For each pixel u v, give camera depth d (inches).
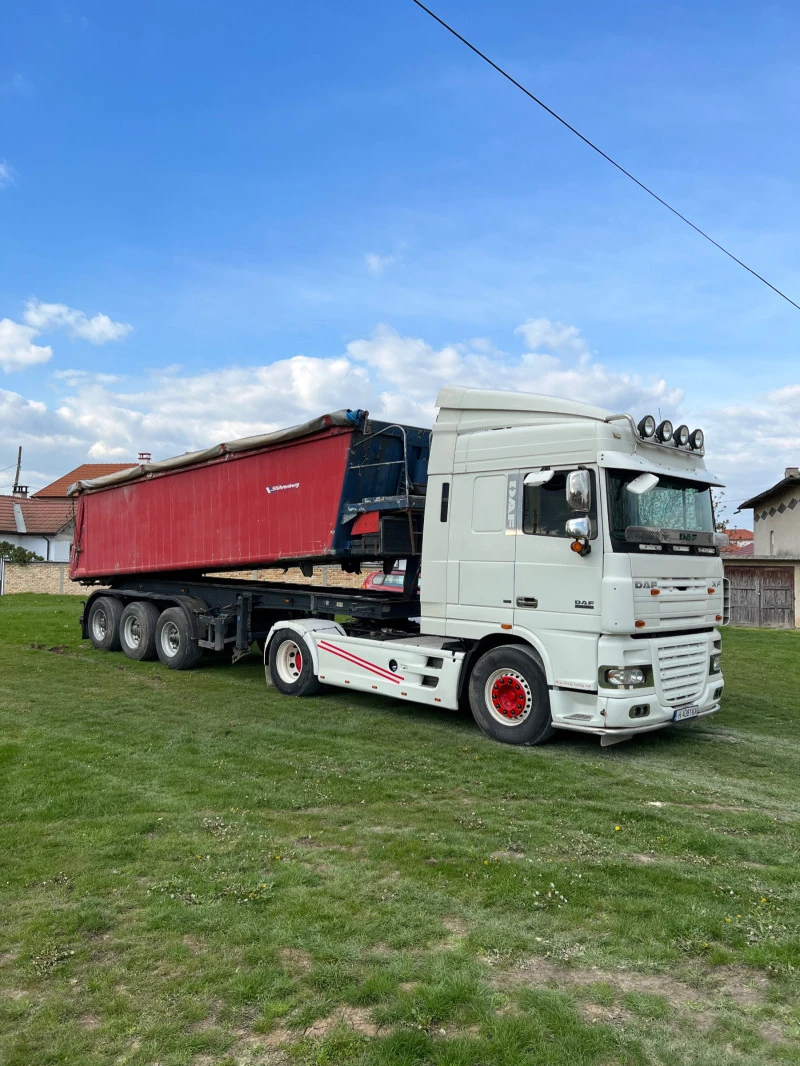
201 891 173.3
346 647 383.2
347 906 167.3
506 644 321.7
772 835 215.0
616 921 161.5
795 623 935.0
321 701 398.9
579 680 291.0
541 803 240.2
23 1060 117.9
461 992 133.2
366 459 390.9
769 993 136.3
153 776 261.3
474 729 340.2
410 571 388.5
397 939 152.9
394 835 210.4
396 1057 116.8
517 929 157.9
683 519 320.2
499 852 200.2
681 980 140.7
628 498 294.4
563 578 296.4
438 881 180.7
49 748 295.1
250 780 259.0
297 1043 121.0
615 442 294.0
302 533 411.5
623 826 219.6
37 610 946.1
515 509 313.9
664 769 283.7
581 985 138.3
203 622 493.4
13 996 135.0
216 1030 124.7
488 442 326.6
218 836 207.3
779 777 276.5
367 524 378.3
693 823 223.1
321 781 259.6
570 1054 118.2
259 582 520.7
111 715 358.9
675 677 306.0
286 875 182.7
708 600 324.2
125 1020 127.3
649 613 290.5
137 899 170.4
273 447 431.2
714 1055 118.8
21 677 462.0
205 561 482.9
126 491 561.3
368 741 316.5
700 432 331.6
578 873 185.6
